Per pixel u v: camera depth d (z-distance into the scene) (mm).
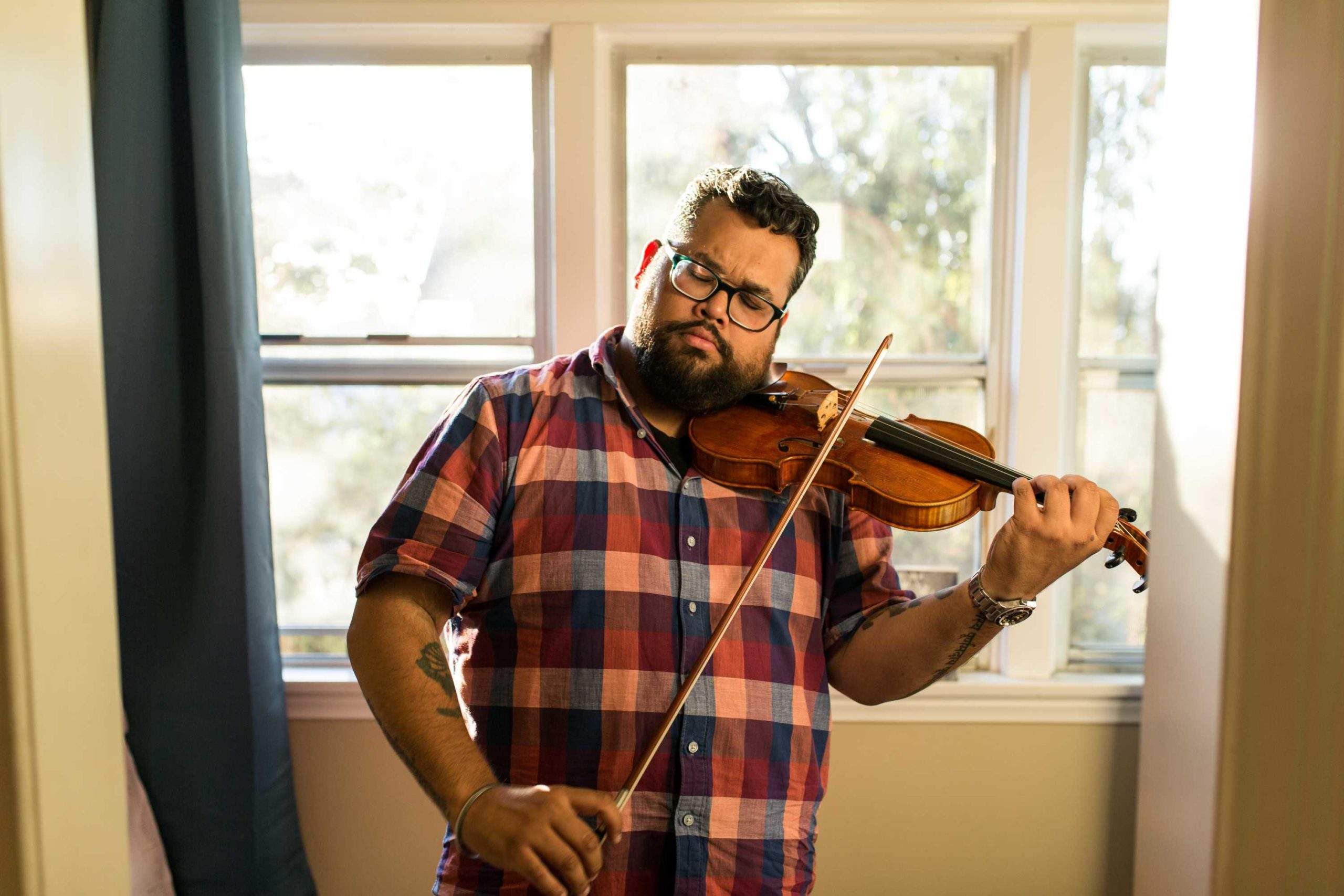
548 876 938
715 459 1307
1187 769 844
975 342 2324
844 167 2297
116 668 705
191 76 1992
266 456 2127
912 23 2203
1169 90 918
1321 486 750
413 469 1285
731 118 2287
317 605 2350
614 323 2314
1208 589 814
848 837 2242
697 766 1211
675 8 2188
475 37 2256
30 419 619
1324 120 741
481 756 1086
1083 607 2350
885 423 1484
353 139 2289
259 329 2314
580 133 2203
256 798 2055
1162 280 930
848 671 1407
